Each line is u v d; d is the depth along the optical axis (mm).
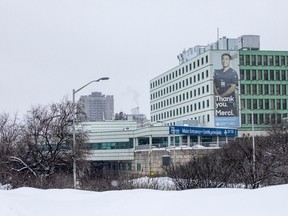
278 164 31422
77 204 12672
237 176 27016
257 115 96562
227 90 93938
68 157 36500
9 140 37719
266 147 44156
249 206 9188
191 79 103188
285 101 99062
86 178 33500
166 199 11180
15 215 11031
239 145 41219
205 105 95500
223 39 103812
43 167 35750
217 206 9680
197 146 69000
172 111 115000
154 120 129125
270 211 8594
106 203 12133
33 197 14969
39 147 36875
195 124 93438
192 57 110500
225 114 93562
